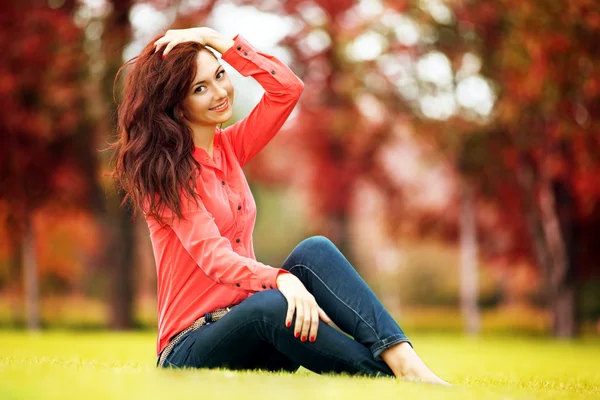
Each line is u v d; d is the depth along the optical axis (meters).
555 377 5.83
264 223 54.12
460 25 21.81
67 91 21.11
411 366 3.71
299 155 34.66
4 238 24.58
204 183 4.25
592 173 20.53
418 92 23.16
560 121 19.88
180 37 4.30
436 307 40.91
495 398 3.06
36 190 22.97
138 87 4.25
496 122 21.91
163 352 4.18
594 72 19.12
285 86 4.71
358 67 23.69
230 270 3.96
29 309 23.31
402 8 22.17
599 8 18.81
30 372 3.11
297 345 3.79
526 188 22.36
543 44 19.20
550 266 22.44
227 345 3.92
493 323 34.03
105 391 2.58
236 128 4.77
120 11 22.03
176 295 4.18
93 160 22.53
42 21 21.48
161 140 4.20
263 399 2.53
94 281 38.75
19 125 21.25
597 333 29.08
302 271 4.00
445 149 23.59
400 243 35.41
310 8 28.41
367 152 31.11
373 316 3.82
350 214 35.84
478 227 30.94
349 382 3.17
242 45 4.70
